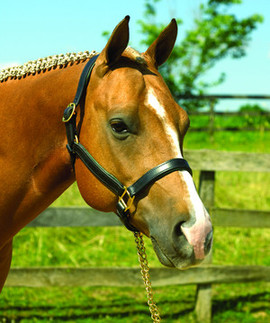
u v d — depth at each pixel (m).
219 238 5.43
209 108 11.16
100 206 1.76
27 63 1.96
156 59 1.91
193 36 13.51
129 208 1.65
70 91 1.79
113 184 1.65
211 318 3.84
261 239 5.61
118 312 3.88
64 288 4.40
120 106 1.59
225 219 3.85
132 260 4.79
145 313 3.88
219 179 7.02
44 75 1.89
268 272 3.87
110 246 5.05
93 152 1.70
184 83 13.66
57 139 1.83
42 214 3.59
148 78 1.67
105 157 1.66
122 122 1.59
